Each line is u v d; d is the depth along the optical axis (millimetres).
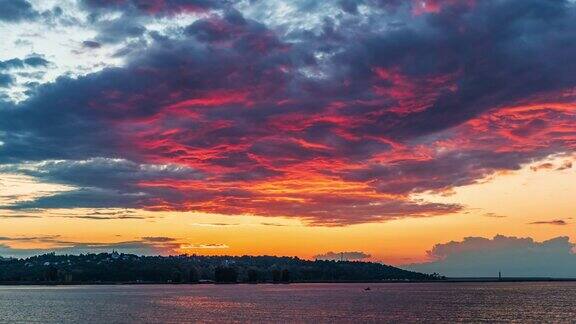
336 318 160375
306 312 183375
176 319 157250
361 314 174125
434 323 148000
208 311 187500
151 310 192375
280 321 151250
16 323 146875
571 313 180625
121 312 183125
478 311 189250
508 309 197750
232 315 170750
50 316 167750
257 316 166500
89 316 167125
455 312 184125
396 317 164750
